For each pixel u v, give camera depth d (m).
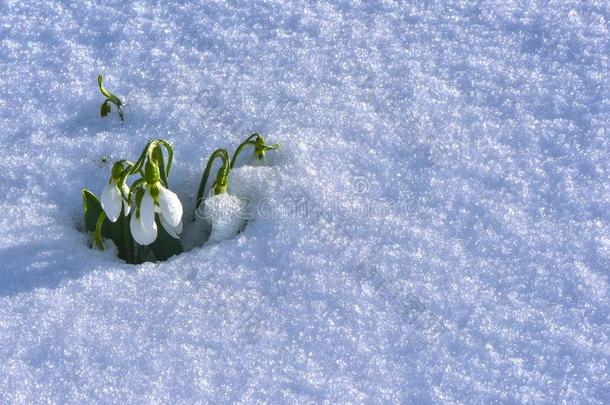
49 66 3.62
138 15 3.86
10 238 2.95
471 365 2.60
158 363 2.60
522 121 3.35
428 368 2.59
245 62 3.63
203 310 2.75
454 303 2.76
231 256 2.89
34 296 2.78
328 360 2.61
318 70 3.58
